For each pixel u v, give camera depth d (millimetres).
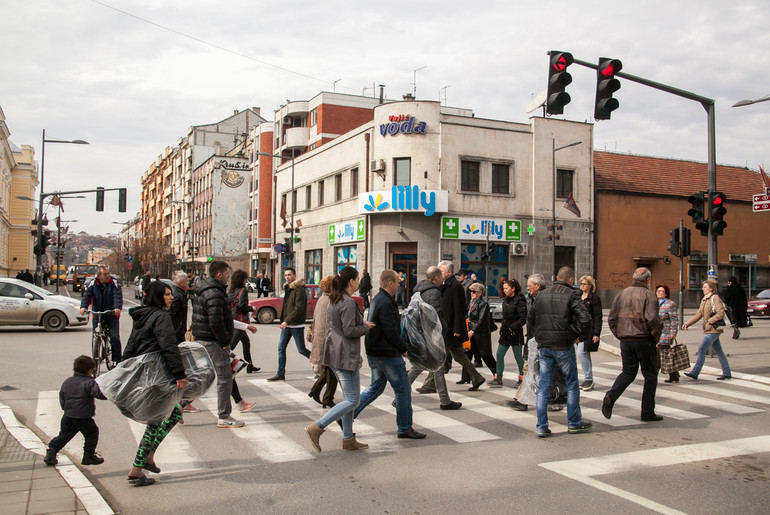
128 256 75062
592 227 34688
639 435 7094
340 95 47500
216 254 67938
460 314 9688
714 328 11312
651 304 7602
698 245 37781
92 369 5742
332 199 37719
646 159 39750
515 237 32750
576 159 34500
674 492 5129
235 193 68938
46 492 4840
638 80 12328
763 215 40500
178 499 4926
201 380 5516
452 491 5137
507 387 10367
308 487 5227
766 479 5484
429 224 31297
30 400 8711
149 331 5285
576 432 7184
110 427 7223
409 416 6836
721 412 8430
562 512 4680
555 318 7094
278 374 10711
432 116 31453
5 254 66750
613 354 16094
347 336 6238
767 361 13477
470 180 32281
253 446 6508
